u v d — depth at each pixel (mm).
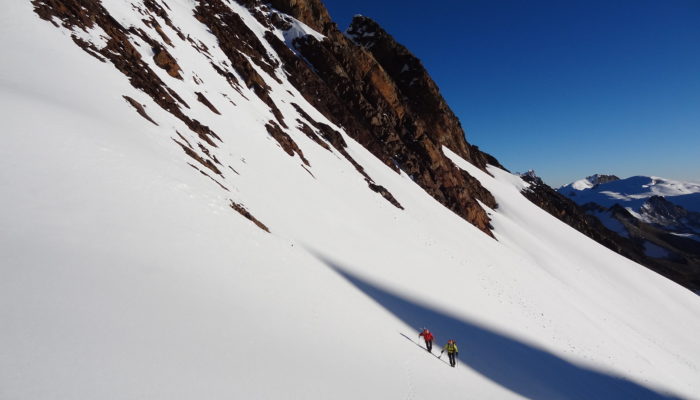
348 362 10930
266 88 50312
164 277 9570
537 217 90938
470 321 25047
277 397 7293
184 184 15945
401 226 41438
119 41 27375
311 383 8477
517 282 43469
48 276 7449
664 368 36281
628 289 68125
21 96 14156
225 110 34750
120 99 20656
